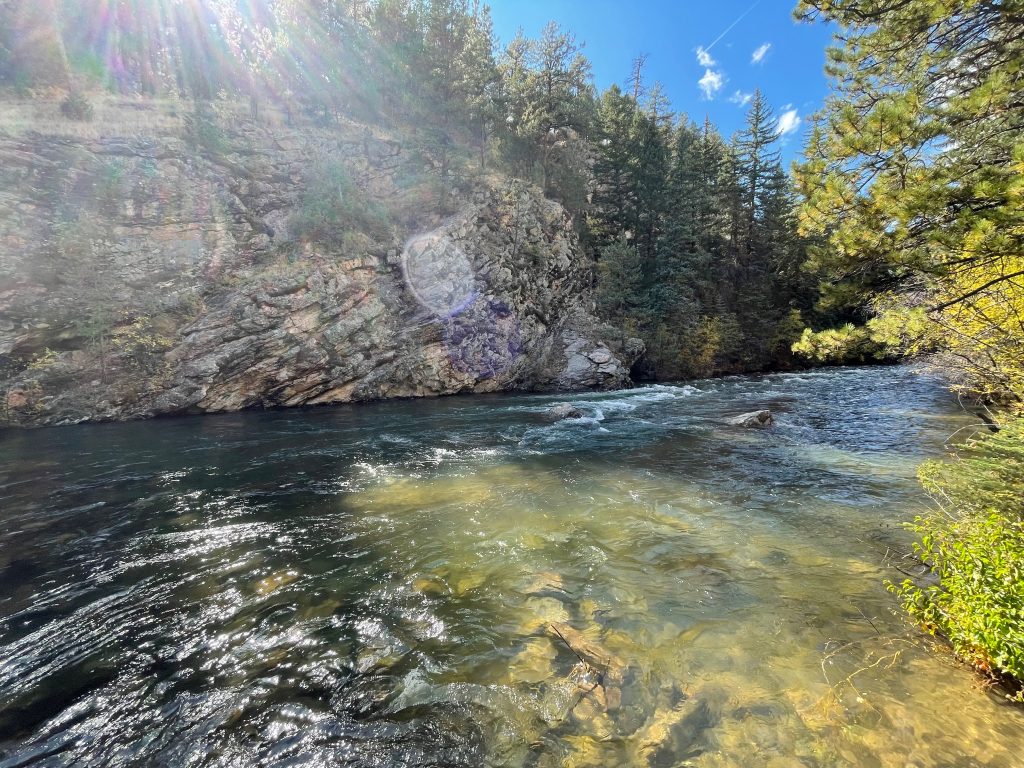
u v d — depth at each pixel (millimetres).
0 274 15320
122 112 22219
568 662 3797
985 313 6262
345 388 21375
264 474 9406
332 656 3924
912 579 4938
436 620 4438
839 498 7625
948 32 6629
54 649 3996
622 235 35719
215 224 20656
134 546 6074
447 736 3072
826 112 7695
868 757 2742
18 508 7484
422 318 23891
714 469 9523
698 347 34094
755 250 40469
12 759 2896
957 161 5645
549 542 6176
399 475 9336
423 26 36062
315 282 20906
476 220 28234
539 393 25766
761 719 3100
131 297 17578
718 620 4336
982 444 5273
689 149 42844
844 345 7109
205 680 3629
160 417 17234
